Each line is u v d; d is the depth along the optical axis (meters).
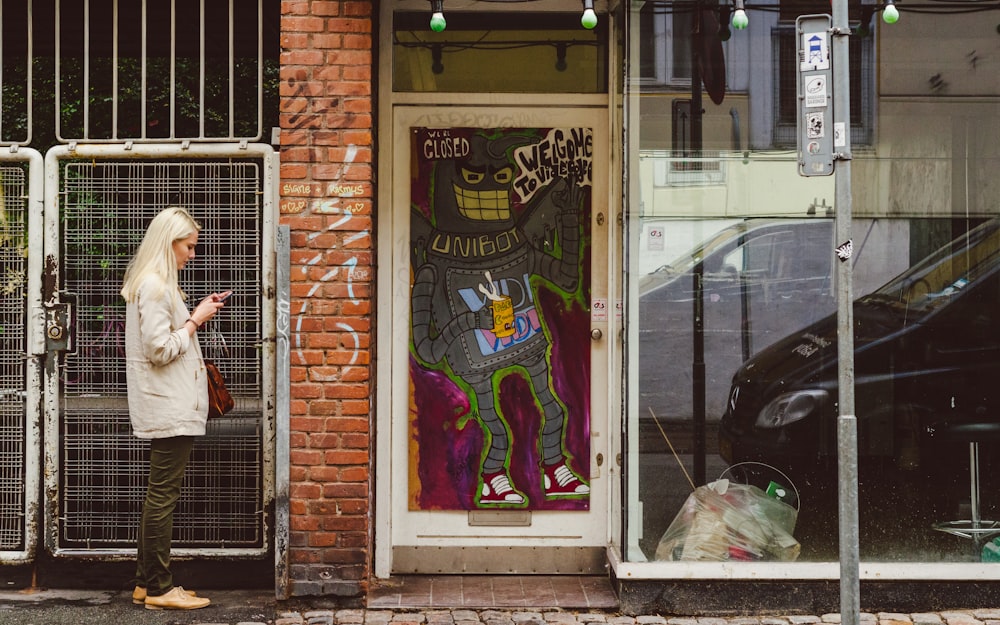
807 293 5.05
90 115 5.21
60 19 5.16
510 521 5.40
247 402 5.10
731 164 5.02
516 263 5.38
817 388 5.06
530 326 5.39
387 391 5.32
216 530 5.13
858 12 5.09
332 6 4.83
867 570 4.93
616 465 5.32
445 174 5.35
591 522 5.41
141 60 5.16
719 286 5.03
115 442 5.10
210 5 5.22
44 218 5.09
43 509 5.12
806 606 4.89
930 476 5.08
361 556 4.89
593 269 5.38
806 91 3.67
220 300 4.80
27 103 5.14
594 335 5.37
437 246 5.37
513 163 5.36
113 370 5.10
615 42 5.25
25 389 5.14
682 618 4.83
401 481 5.38
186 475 5.12
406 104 5.33
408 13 5.33
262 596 5.05
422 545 5.38
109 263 5.10
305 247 4.85
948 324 5.11
